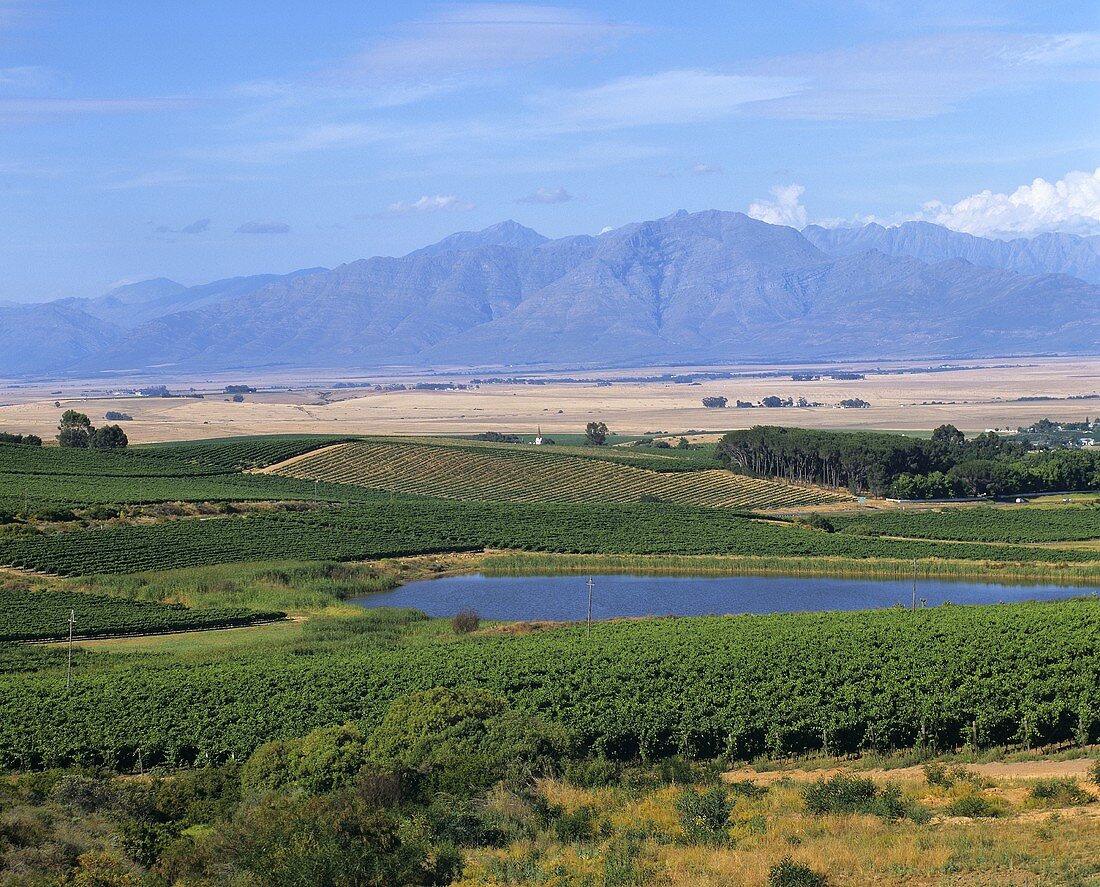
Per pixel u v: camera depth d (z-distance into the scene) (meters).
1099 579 122.06
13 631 94.62
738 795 45.19
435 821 40.62
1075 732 57.84
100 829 43.53
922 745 57.41
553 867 36.00
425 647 82.56
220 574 120.00
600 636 83.00
